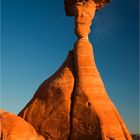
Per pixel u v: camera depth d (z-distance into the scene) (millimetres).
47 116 27234
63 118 26734
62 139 26328
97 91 27406
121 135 26078
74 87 28000
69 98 27312
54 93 27828
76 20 29969
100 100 26984
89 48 29328
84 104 26531
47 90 28281
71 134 26219
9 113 25734
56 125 26766
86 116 26141
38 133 26938
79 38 29719
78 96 27047
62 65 29984
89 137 25609
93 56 29469
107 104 27062
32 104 28344
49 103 27672
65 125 26500
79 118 26312
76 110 26625
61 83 28078
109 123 25922
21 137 24438
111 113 26734
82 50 29078
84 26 29812
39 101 28234
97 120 25656
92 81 27828
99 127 25406
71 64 29359
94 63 29109
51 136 26609
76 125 26234
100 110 26219
